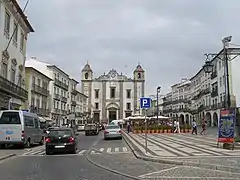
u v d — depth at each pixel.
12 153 18.48
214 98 63.31
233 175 10.19
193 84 89.31
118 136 33.69
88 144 27.27
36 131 26.17
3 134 22.78
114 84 98.38
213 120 64.62
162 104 123.06
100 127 71.75
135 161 14.34
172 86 115.56
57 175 10.59
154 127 45.50
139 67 98.88
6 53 32.84
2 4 31.11
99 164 13.34
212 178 9.66
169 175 10.30
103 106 97.94
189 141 26.23
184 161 13.05
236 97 53.19
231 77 53.56
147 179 9.64
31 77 52.25
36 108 53.62
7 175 10.68
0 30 31.02
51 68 65.56
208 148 19.34
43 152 20.23
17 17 36.41
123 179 9.73
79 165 13.27
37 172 11.34
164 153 16.78
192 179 9.54
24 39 40.50
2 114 23.08
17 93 36.47
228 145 18.98
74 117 78.69
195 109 84.50
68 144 18.77
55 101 68.06
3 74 32.88
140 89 97.81
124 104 97.62
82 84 99.06
